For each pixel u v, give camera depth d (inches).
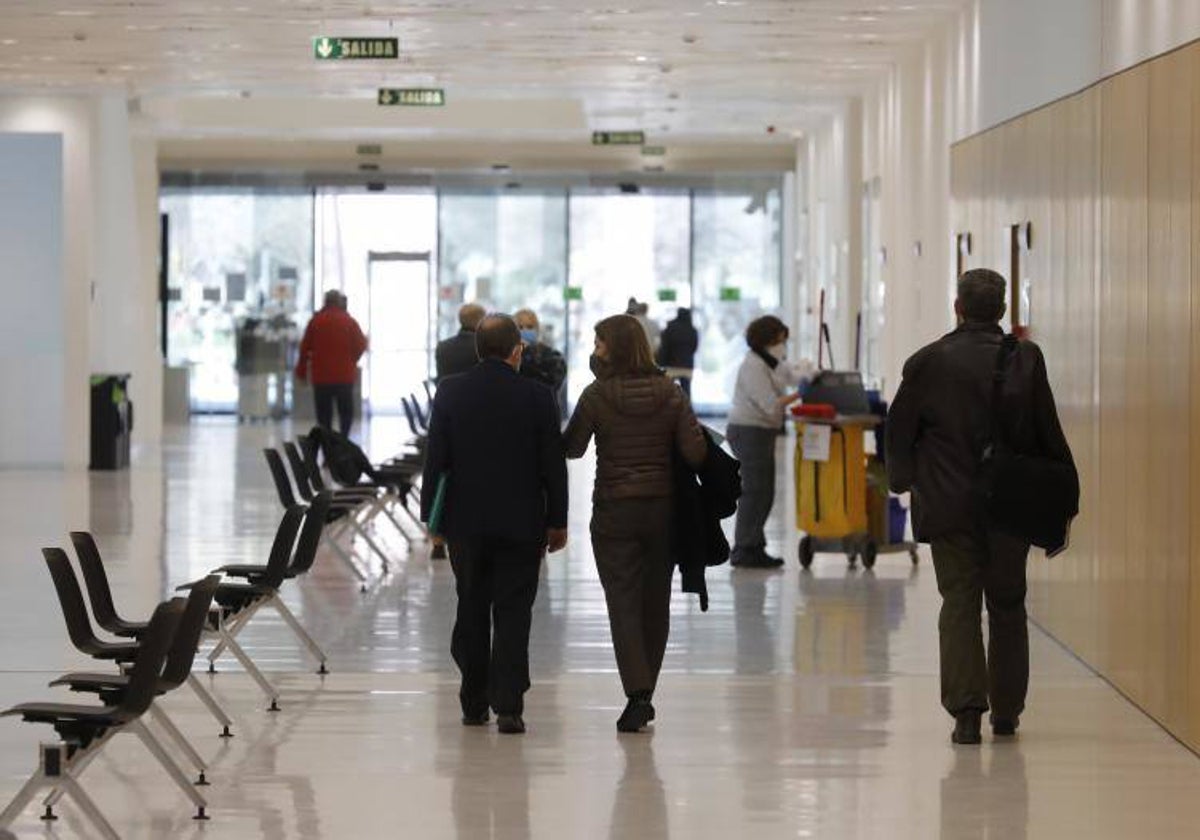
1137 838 430.0
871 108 1366.9
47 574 860.0
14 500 1194.6
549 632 719.1
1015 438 514.6
